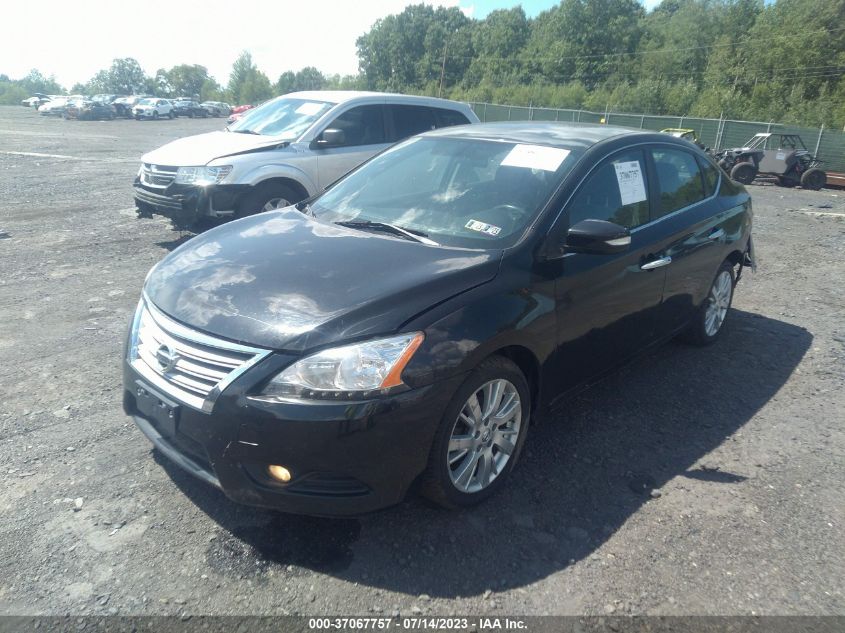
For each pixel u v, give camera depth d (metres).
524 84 73.50
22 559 2.58
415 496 2.88
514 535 2.85
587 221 3.24
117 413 3.74
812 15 54.09
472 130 4.37
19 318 5.19
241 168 7.09
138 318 3.08
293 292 2.77
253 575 2.55
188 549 2.67
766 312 6.16
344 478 2.54
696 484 3.29
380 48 91.75
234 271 3.01
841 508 3.13
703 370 4.73
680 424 3.92
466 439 2.86
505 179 3.63
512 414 3.07
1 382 4.08
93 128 34.06
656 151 4.32
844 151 24.92
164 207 7.20
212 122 45.84
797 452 3.64
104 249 7.50
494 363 2.90
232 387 2.50
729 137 30.33
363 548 2.72
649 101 50.78
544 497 3.13
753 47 56.94
